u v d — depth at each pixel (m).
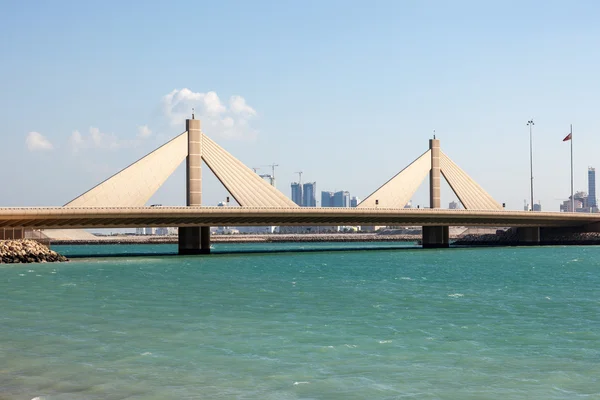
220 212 115.56
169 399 22.91
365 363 27.86
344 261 103.12
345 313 41.41
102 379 25.25
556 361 28.33
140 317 39.41
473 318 39.50
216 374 26.05
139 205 117.50
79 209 103.12
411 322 37.91
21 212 98.62
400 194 150.50
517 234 188.00
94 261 99.00
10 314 40.41
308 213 123.69
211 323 37.28
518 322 38.03
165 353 29.50
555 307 44.56
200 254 127.31
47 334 33.75
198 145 125.69
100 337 33.03
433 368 27.09
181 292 53.41
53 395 23.25
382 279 67.50
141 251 193.88
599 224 173.88
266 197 127.69
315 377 25.69
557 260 104.88
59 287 56.78
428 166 157.62
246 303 46.25
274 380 25.25
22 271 75.88
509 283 62.69
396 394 23.61
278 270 81.12
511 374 26.23
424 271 80.00
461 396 23.38
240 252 135.88
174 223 117.69
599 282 63.88
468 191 160.12
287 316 40.00
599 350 30.44
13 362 27.73
